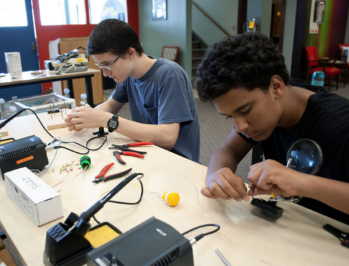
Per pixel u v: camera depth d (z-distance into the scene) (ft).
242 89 2.09
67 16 17.75
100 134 4.37
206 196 2.58
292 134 2.74
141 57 4.61
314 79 10.67
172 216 2.47
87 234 2.20
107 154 3.72
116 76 4.40
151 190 2.87
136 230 1.90
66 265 1.98
